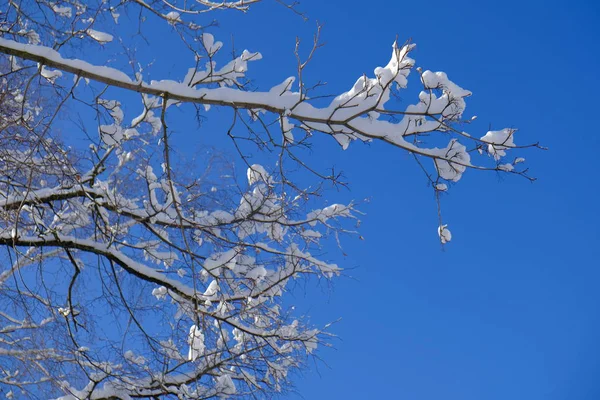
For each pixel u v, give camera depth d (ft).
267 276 22.91
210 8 18.74
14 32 20.57
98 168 21.99
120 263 21.67
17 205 19.98
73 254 22.85
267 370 23.57
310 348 24.22
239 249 21.42
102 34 18.85
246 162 18.71
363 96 15.53
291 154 17.48
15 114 18.95
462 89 15.08
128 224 22.81
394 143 15.85
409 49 14.78
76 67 15.44
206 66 18.31
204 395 22.93
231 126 17.25
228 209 22.22
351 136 16.48
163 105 15.92
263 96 15.84
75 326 21.27
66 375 22.40
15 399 21.90
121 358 23.02
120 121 19.75
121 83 15.60
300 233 23.29
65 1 21.18
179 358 23.54
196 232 21.99
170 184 17.29
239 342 23.97
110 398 22.57
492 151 15.71
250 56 18.43
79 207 21.94
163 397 23.18
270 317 22.99
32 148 17.89
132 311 22.45
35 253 22.20
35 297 21.01
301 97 15.61
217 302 22.98
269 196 21.24
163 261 23.41
